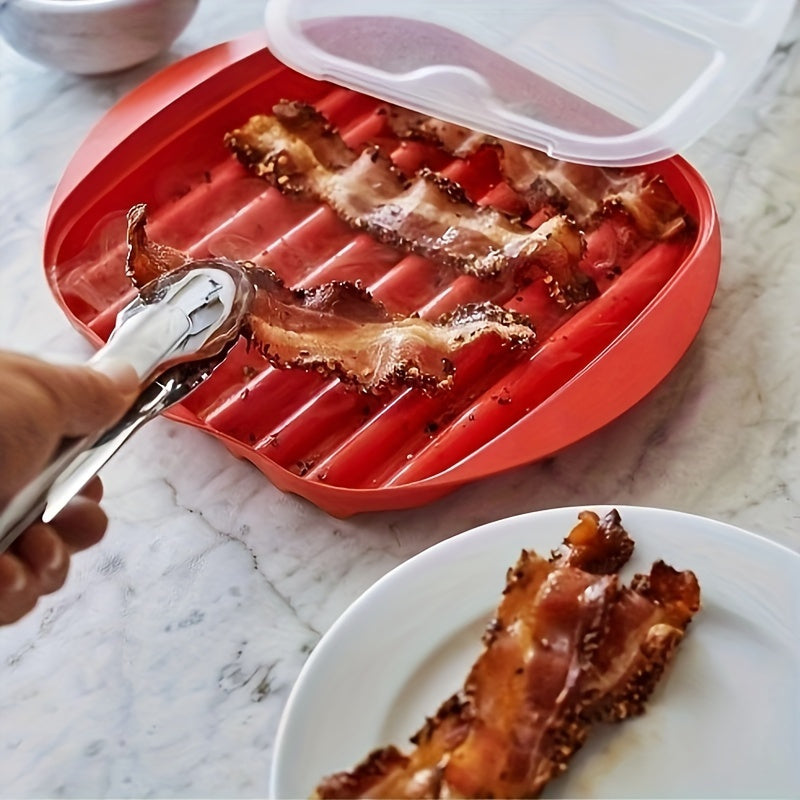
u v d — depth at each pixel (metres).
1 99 0.83
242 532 0.56
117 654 0.53
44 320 0.68
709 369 0.60
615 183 0.67
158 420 0.61
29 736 0.50
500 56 0.69
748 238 0.67
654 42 0.68
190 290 0.50
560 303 0.64
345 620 0.46
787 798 0.43
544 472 0.57
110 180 0.70
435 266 0.67
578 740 0.43
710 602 0.46
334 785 0.41
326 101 0.76
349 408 0.61
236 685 0.51
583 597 0.45
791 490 0.55
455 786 0.42
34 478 0.40
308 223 0.70
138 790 0.48
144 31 0.77
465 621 0.47
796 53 0.78
